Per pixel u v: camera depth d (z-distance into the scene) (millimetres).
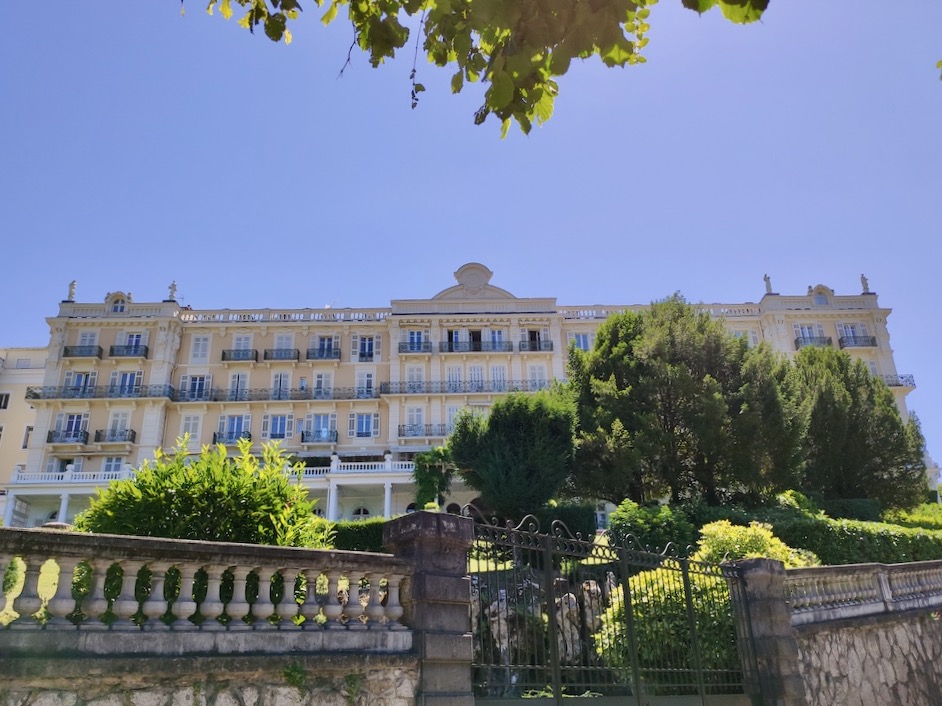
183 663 5562
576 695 8477
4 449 57969
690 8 3383
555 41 4008
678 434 26531
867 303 56656
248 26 5336
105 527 8344
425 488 43125
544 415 26562
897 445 32281
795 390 29094
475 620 8930
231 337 55812
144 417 52219
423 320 55406
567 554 8703
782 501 25859
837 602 11969
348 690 6402
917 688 12859
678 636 9883
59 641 5121
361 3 4953
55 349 53781
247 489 8883
